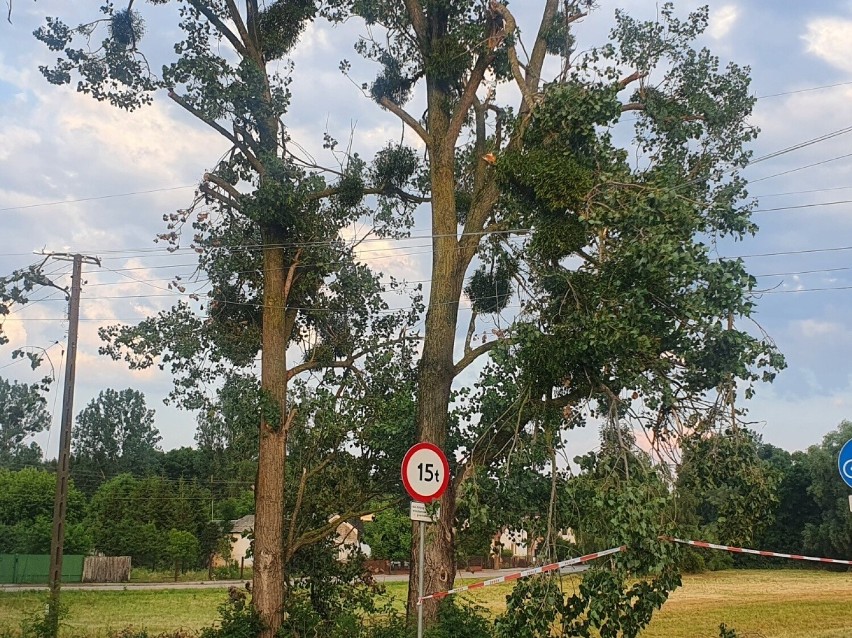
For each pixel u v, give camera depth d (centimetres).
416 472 1102
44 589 4700
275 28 1803
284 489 1733
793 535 7025
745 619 3153
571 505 1283
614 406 1230
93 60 1736
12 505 6544
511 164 1352
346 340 1892
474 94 1608
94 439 9900
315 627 1659
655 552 1106
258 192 1659
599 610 1141
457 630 1289
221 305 1866
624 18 1612
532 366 1259
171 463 9306
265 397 1670
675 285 1192
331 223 1825
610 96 1372
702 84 1597
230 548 6938
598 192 1287
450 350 1520
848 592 4619
